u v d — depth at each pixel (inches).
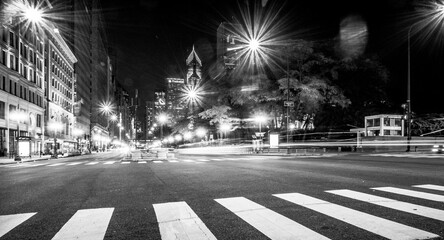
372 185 348.8
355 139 1620.3
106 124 6550.2
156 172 554.3
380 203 249.4
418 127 1802.4
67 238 172.4
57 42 2802.7
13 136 1802.4
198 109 2460.6
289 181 392.2
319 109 1795.0
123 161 1031.6
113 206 259.3
